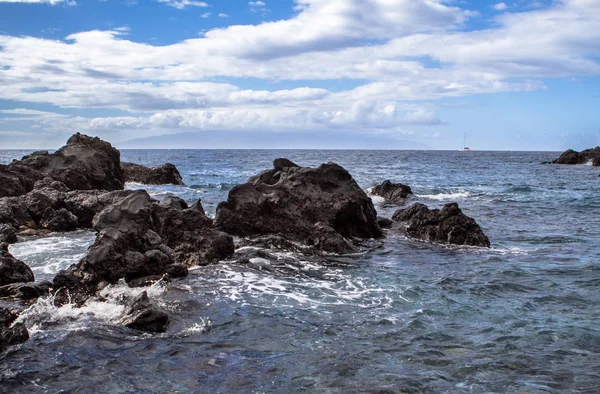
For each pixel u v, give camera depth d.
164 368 8.69
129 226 14.52
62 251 17.83
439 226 21.14
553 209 31.66
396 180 55.19
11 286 12.41
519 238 21.86
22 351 9.20
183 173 64.81
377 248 19.52
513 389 8.01
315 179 21.05
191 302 12.30
